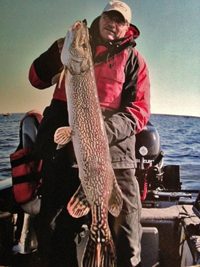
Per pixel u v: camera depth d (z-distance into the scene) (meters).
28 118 1.77
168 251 1.69
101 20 1.55
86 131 1.32
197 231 1.54
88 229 1.60
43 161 1.59
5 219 1.64
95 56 1.54
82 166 1.33
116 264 1.38
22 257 1.64
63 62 1.32
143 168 1.74
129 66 1.56
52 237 1.53
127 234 1.51
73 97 1.32
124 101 1.57
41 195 1.58
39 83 1.56
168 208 1.77
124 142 1.51
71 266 1.54
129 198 1.52
